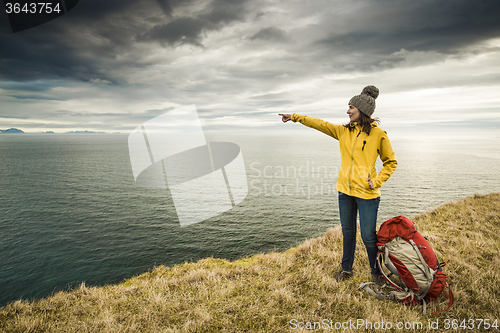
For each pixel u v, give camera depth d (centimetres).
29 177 8900
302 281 328
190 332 245
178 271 420
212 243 3066
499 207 685
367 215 285
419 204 4259
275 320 256
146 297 318
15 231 3981
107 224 4109
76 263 2873
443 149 18612
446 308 261
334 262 376
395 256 278
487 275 319
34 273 2728
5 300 2303
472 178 6944
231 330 244
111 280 2467
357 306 273
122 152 19550
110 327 254
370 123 276
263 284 329
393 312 259
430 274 262
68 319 277
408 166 9488
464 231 497
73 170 10488
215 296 306
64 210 4991
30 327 261
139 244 3206
